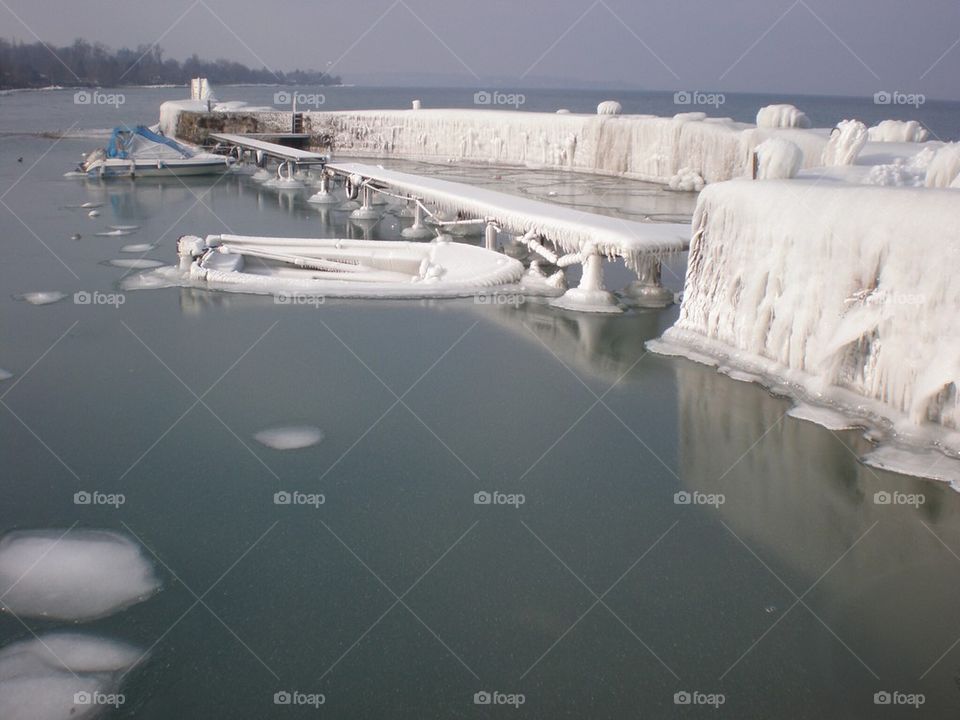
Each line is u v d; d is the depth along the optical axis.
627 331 8.91
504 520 5.16
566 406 6.96
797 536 4.96
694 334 8.27
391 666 3.84
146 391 7.16
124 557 4.68
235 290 10.36
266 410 6.79
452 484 5.62
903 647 3.96
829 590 4.43
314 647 3.98
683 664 3.86
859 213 6.30
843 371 6.49
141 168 21.66
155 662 3.85
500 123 25.09
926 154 9.45
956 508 5.15
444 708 3.58
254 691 3.68
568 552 4.81
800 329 6.86
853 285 6.31
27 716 3.49
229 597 4.35
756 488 5.54
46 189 19.33
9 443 6.11
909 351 5.84
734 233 7.70
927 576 4.53
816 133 14.15
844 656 3.90
